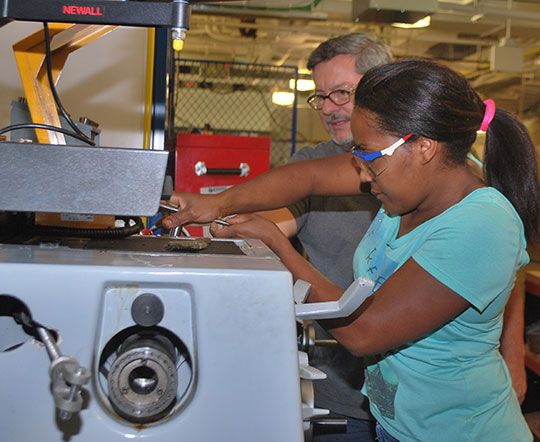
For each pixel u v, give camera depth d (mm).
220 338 662
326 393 1532
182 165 2398
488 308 976
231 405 663
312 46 5848
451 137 957
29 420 642
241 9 3723
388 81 955
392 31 5195
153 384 681
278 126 4438
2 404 640
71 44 1002
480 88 6484
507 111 1089
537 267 2646
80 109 2119
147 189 700
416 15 2879
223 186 2422
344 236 1650
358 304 726
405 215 1113
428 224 1011
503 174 1087
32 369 645
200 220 1191
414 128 933
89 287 648
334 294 998
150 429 654
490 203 957
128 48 2127
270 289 668
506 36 4516
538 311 2729
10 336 691
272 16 3867
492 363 1042
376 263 1139
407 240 1058
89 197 695
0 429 639
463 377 1015
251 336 666
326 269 1682
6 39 1945
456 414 1034
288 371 669
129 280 655
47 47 844
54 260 673
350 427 1516
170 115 2451
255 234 1076
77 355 645
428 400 1033
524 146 1082
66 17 741
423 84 938
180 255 774
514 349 1405
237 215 1133
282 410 667
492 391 1034
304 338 941
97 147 696
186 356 713
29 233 919
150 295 664
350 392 1510
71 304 646
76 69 2105
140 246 885
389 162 964
